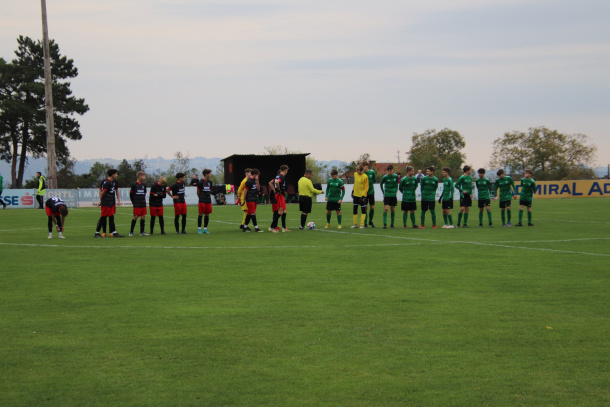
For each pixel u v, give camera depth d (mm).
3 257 12859
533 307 7578
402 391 4699
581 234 17844
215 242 16016
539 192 51000
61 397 4602
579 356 5547
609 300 8008
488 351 5707
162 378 4996
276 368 5234
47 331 6461
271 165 49688
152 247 14797
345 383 4871
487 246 14586
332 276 10039
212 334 6312
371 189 21375
